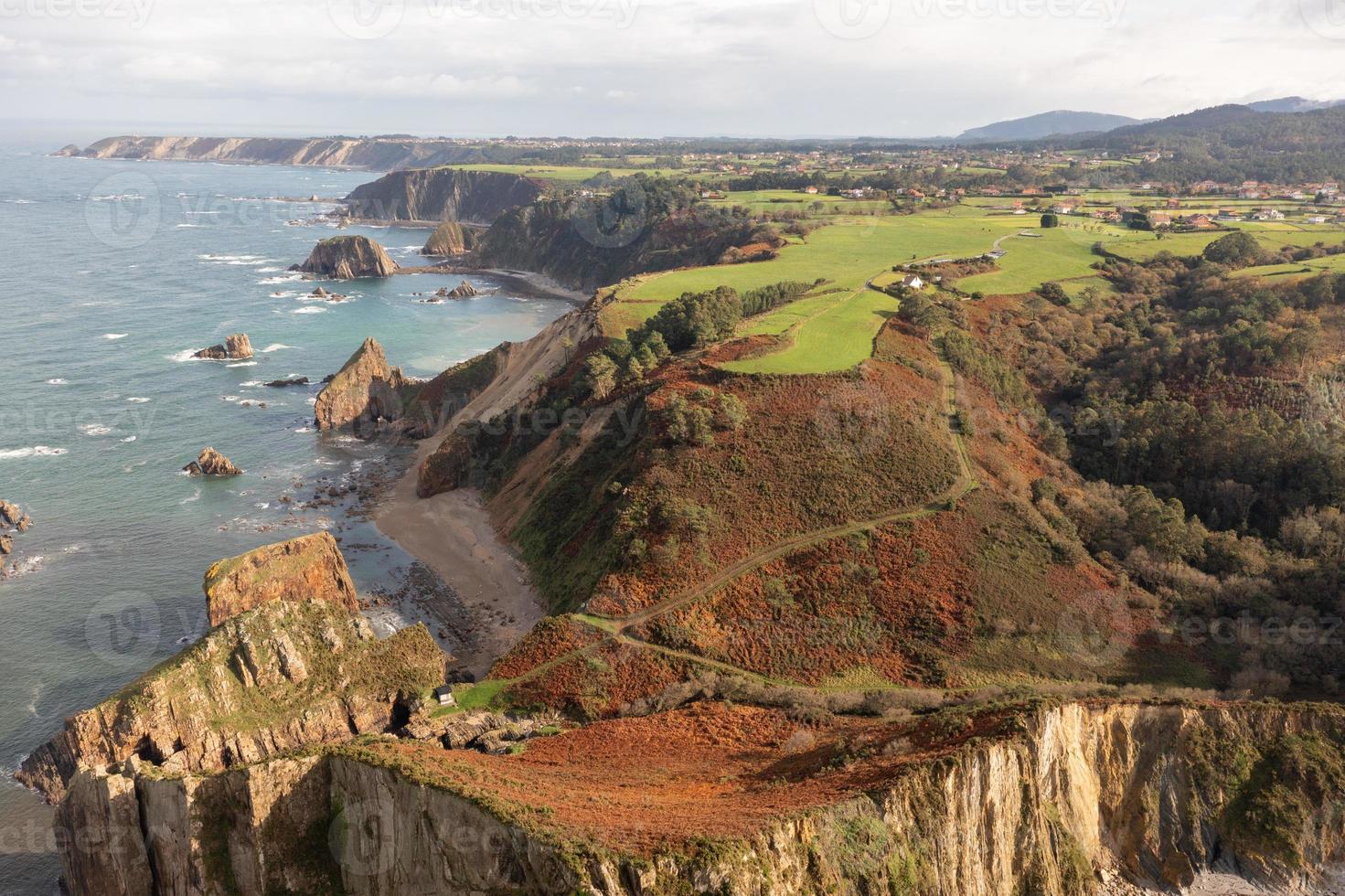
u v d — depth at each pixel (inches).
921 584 2381.9
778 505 2628.0
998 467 2839.6
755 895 1187.3
